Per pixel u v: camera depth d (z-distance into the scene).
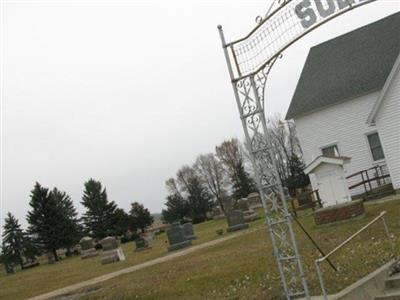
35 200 78.69
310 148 36.94
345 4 9.93
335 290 12.10
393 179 30.16
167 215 107.69
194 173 123.62
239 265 18.61
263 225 36.03
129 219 93.81
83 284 25.92
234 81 11.31
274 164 11.09
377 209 24.98
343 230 21.61
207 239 37.38
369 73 35.62
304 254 17.95
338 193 30.33
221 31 11.37
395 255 14.48
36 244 78.81
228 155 118.69
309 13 10.20
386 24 39.00
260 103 11.10
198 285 17.19
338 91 36.00
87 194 93.69
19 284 35.69
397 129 29.86
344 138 35.75
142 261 31.86
